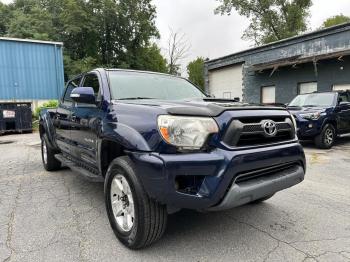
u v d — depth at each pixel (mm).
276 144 3033
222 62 21859
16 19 34750
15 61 19062
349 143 10273
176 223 3545
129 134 2875
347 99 10016
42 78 20078
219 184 2551
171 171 2543
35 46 19719
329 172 5996
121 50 40500
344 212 3854
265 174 2953
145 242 2832
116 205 3139
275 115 3086
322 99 9711
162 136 2637
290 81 16641
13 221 3631
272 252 2877
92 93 3670
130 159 2900
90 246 3018
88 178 3775
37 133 15453
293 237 3180
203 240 3127
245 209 3967
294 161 3213
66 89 5406
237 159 2619
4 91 18734
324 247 2963
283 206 4074
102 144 3408
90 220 3656
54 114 5625
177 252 2893
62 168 6500
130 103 3250
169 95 4082
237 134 2684
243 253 2863
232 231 3328
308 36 15562
